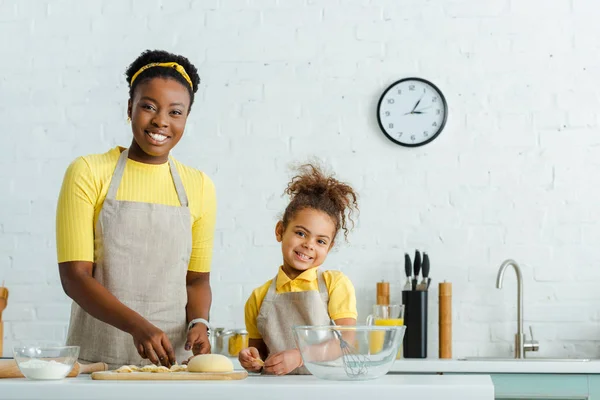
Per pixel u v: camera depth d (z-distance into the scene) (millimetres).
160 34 3773
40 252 3715
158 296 2123
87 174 2078
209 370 1532
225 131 3725
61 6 3807
